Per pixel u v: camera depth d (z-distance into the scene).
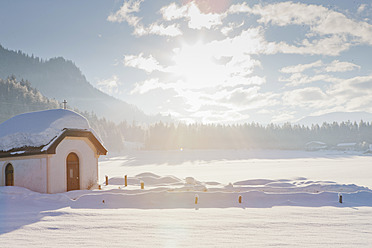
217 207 21.16
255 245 11.77
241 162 116.69
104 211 19.02
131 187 30.20
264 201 22.92
